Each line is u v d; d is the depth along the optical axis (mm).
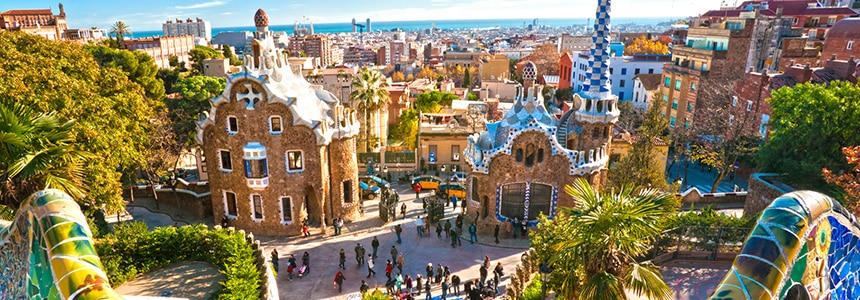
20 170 18438
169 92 95500
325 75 91750
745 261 8727
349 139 42812
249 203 41031
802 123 42938
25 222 11031
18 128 18578
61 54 36625
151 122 48188
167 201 47312
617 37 195125
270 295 24938
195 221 44219
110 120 35000
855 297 10195
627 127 77938
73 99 32719
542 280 23094
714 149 58156
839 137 41438
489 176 40719
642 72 104312
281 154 39688
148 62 76062
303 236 41438
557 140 41875
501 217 41688
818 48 84375
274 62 40156
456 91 115188
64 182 20250
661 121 46000
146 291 25469
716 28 79125
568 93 112250
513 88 115250
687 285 27062
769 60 83812
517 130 39250
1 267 12398
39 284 10516
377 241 36906
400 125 78438
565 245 19109
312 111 40688
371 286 33625
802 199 9133
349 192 44375
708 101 70875
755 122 64188
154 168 46500
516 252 38750
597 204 18109
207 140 40656
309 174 40656
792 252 8547
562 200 41062
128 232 28734
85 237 10453
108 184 32531
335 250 38906
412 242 40406
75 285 9570
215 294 24984
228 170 40719
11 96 27875
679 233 29219
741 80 68875
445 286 30578
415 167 65188
